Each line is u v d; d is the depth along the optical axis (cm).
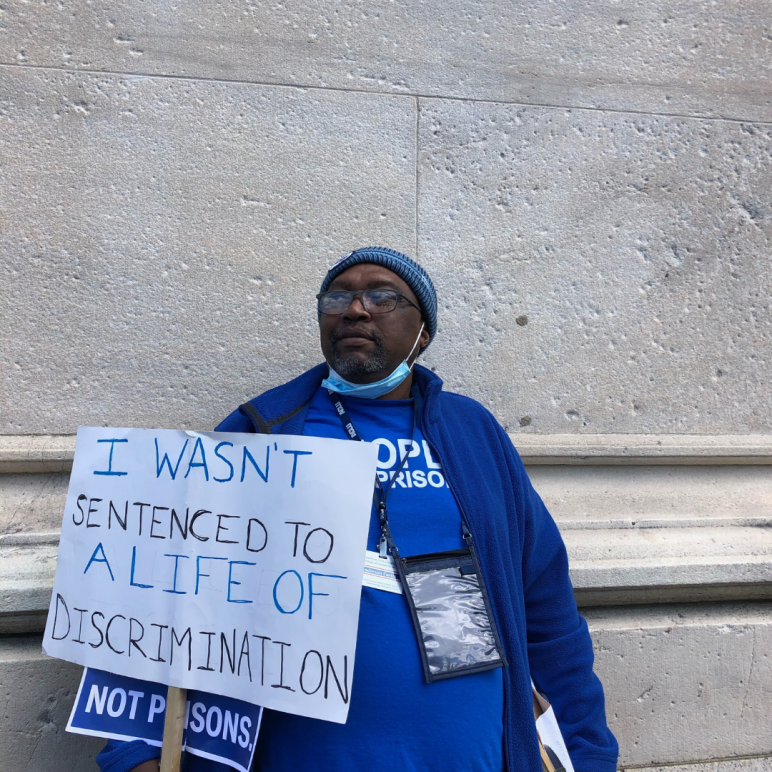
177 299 192
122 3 199
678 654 190
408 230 205
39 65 193
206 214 196
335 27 209
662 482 211
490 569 142
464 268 207
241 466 131
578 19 224
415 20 213
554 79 219
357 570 120
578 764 147
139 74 197
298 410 155
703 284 219
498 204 211
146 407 189
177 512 133
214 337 193
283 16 206
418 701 125
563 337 210
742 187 225
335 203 202
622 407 211
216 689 125
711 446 209
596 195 217
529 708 138
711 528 202
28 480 184
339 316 152
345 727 123
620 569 186
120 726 133
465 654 129
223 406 192
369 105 208
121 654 132
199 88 199
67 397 185
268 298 196
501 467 161
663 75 226
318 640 120
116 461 139
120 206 192
